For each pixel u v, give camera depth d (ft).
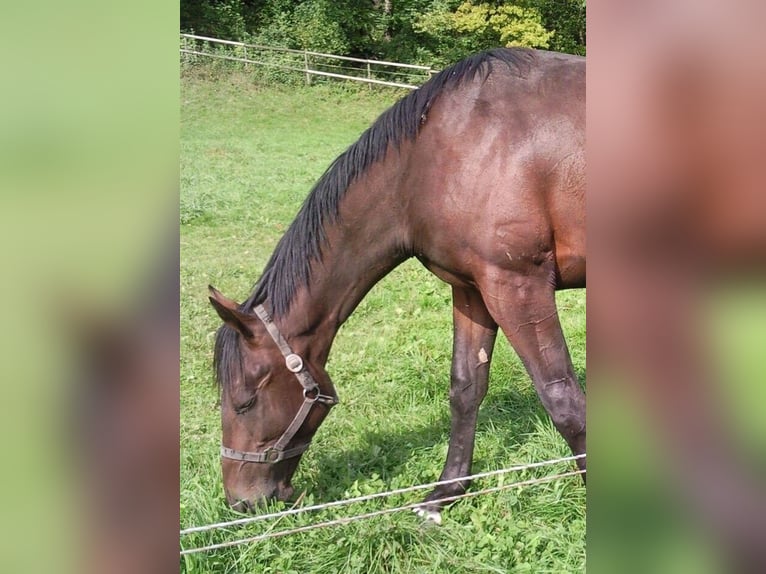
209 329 15.83
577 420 8.46
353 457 10.99
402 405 12.76
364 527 8.68
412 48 60.34
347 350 14.89
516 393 12.87
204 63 54.24
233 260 20.44
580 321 16.37
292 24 60.44
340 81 55.57
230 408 8.73
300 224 8.93
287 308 8.78
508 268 8.29
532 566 8.40
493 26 52.65
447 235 8.56
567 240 8.27
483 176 8.18
